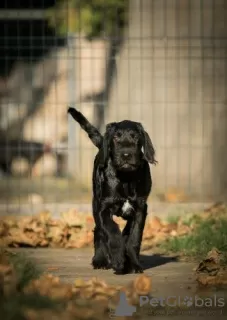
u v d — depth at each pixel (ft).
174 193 49.65
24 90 74.54
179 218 38.34
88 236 34.65
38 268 25.21
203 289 23.48
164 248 32.71
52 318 18.26
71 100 59.72
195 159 52.49
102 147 26.53
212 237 31.42
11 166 74.18
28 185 58.75
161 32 53.21
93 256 30.58
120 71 57.47
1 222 36.52
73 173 62.39
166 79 48.08
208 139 51.98
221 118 51.49
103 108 59.47
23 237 34.06
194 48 48.34
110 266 27.76
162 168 53.83
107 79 58.39
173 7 52.70
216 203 42.63
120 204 26.61
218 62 51.62
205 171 51.78
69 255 31.71
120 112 56.95
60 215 39.60
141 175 26.55
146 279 21.54
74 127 59.67
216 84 51.75
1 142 76.28
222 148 51.26
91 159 59.52
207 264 26.27
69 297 20.61
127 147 25.58
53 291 20.62
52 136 69.21
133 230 26.73
